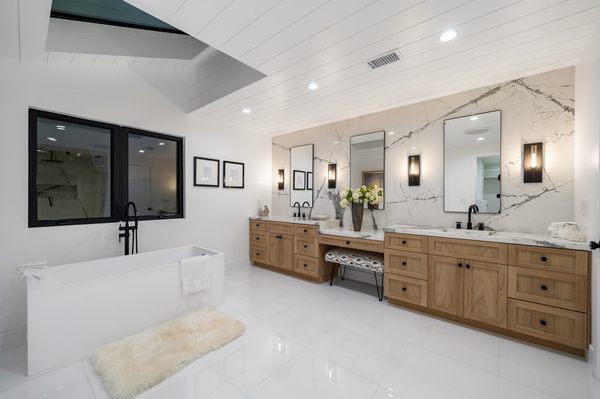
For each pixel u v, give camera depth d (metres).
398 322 2.48
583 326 1.86
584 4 1.54
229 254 4.25
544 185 2.44
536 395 1.57
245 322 2.47
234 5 1.59
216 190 4.06
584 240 1.96
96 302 2.05
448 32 1.83
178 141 3.65
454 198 2.93
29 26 1.77
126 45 2.73
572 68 2.31
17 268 2.13
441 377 1.73
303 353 1.99
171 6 1.60
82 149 2.82
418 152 3.19
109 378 1.67
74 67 2.65
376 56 2.16
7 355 2.04
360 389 1.62
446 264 2.46
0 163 2.22
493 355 1.97
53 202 2.61
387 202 3.45
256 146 4.68
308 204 4.34
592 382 1.67
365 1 1.55
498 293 2.20
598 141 1.76
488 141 2.72
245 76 2.72
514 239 2.12
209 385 1.65
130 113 3.08
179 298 2.56
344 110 3.48
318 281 3.56
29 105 2.37
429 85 2.71
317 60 2.22
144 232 3.27
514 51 2.07
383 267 2.89
